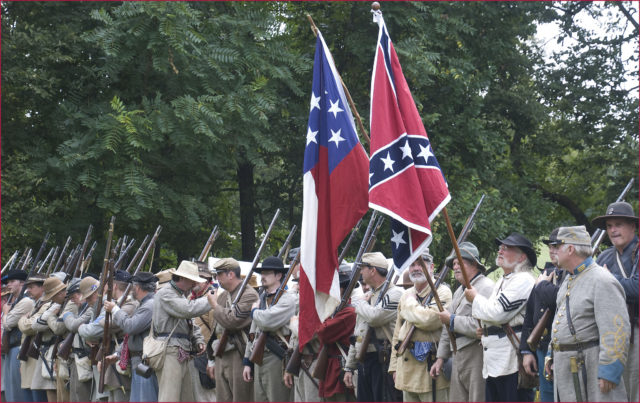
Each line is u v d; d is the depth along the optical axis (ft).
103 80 217.77
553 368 79.05
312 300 100.07
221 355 114.93
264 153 264.52
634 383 78.48
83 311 133.59
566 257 78.28
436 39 250.98
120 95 216.74
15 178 207.41
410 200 90.53
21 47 212.02
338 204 101.04
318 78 104.78
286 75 221.25
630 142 290.56
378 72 94.27
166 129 199.21
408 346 96.68
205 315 130.62
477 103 267.80
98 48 218.18
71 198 222.28
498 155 286.05
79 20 221.46
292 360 104.47
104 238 228.43
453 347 90.94
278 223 293.43
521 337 84.99
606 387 73.72
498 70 300.40
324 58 105.09
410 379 96.27
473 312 87.97
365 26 253.44
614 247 85.56
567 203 319.06
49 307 144.05
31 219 212.64
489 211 247.09
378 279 103.71
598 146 306.14
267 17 223.51
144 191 204.13
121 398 121.49
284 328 110.01
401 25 246.47
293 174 264.52
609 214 83.92
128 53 205.26
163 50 203.92
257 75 216.13
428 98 262.47
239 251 300.61
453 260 97.09
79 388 134.21
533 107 289.33
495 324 86.43
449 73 250.57
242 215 277.85
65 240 219.20
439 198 90.89
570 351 77.36
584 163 312.29
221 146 214.90
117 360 120.47
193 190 224.74
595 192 321.11
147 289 121.60
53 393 147.33
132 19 201.77
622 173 293.23
